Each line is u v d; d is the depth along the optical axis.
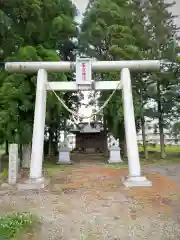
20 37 14.92
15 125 13.42
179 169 14.44
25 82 13.46
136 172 10.05
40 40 15.86
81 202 7.83
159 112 20.41
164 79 19.77
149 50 20.22
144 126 20.98
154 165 16.34
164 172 13.33
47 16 16.06
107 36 19.25
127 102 10.81
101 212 6.89
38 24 15.22
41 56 14.32
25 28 15.38
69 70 11.27
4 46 14.80
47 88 11.17
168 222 6.12
